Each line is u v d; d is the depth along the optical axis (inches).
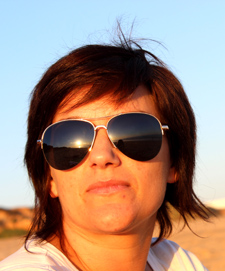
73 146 81.1
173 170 96.2
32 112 89.1
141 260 88.9
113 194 78.8
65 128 82.0
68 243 86.5
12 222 1023.0
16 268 73.8
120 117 82.6
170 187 100.1
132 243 85.2
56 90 84.9
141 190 81.4
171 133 91.7
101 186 78.9
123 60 88.2
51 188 89.0
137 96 86.9
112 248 84.3
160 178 86.1
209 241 448.8
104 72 84.4
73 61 86.1
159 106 90.0
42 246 80.8
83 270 84.5
